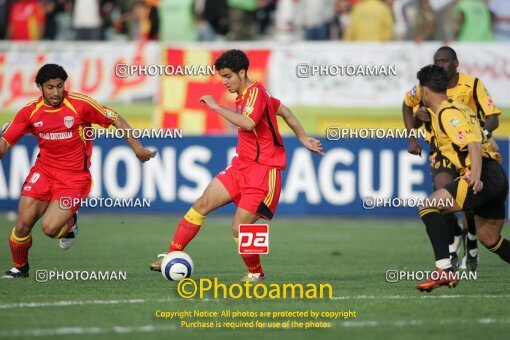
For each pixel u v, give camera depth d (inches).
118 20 2347.4
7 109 1977.1
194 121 1920.5
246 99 1011.3
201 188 1859.0
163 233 1672.0
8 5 2336.4
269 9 2397.9
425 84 984.9
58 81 1050.1
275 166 1040.2
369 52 1892.2
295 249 1461.6
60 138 1072.8
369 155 1817.2
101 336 786.2
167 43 2118.6
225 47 1929.1
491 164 979.9
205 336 797.2
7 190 1911.9
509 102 1866.4
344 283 1101.7
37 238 1620.3
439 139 991.6
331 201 1839.3
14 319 856.3
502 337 786.8
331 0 2246.6
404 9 2226.9
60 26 2379.4
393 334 799.7
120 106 1952.5
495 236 1021.2
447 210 968.3
